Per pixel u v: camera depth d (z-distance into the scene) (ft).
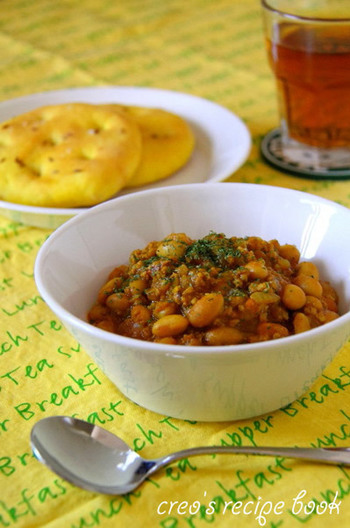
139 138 1.73
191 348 0.96
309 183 1.77
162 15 2.90
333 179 1.77
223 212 1.35
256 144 1.98
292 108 1.85
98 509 0.98
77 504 0.99
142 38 2.70
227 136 1.86
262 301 1.08
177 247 1.18
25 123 1.80
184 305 1.10
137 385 1.07
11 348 1.29
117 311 1.17
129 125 1.75
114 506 0.98
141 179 1.70
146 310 1.13
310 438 1.08
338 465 1.03
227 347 0.95
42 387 1.20
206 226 1.35
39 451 1.04
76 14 2.96
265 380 1.03
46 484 1.02
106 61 2.52
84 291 1.23
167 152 1.74
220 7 2.96
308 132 1.86
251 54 2.52
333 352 1.06
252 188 1.33
